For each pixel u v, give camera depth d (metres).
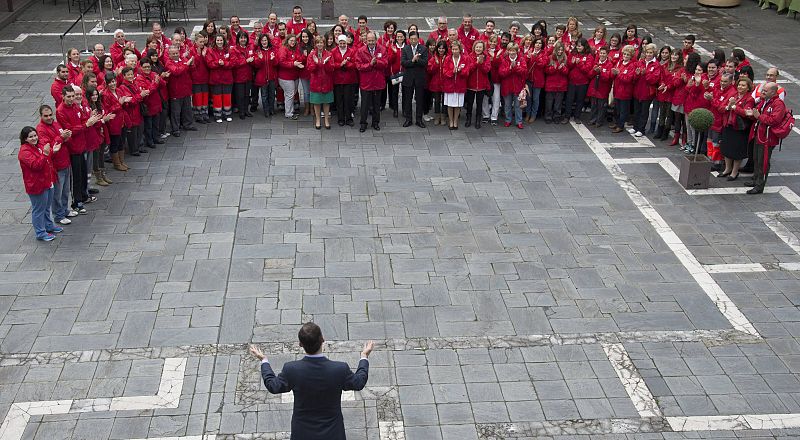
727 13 26.67
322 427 6.79
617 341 9.88
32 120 16.62
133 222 12.48
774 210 13.28
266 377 6.77
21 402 8.70
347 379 6.79
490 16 26.19
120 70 14.16
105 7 26.33
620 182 14.21
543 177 14.34
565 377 9.24
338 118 16.66
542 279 11.15
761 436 8.38
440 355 9.56
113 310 10.27
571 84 16.67
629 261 11.65
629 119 17.22
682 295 10.84
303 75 16.72
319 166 14.62
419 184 13.96
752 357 9.61
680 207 13.34
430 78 16.39
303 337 6.71
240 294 10.66
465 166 14.73
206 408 8.67
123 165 14.27
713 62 14.38
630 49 15.77
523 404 8.81
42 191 11.59
